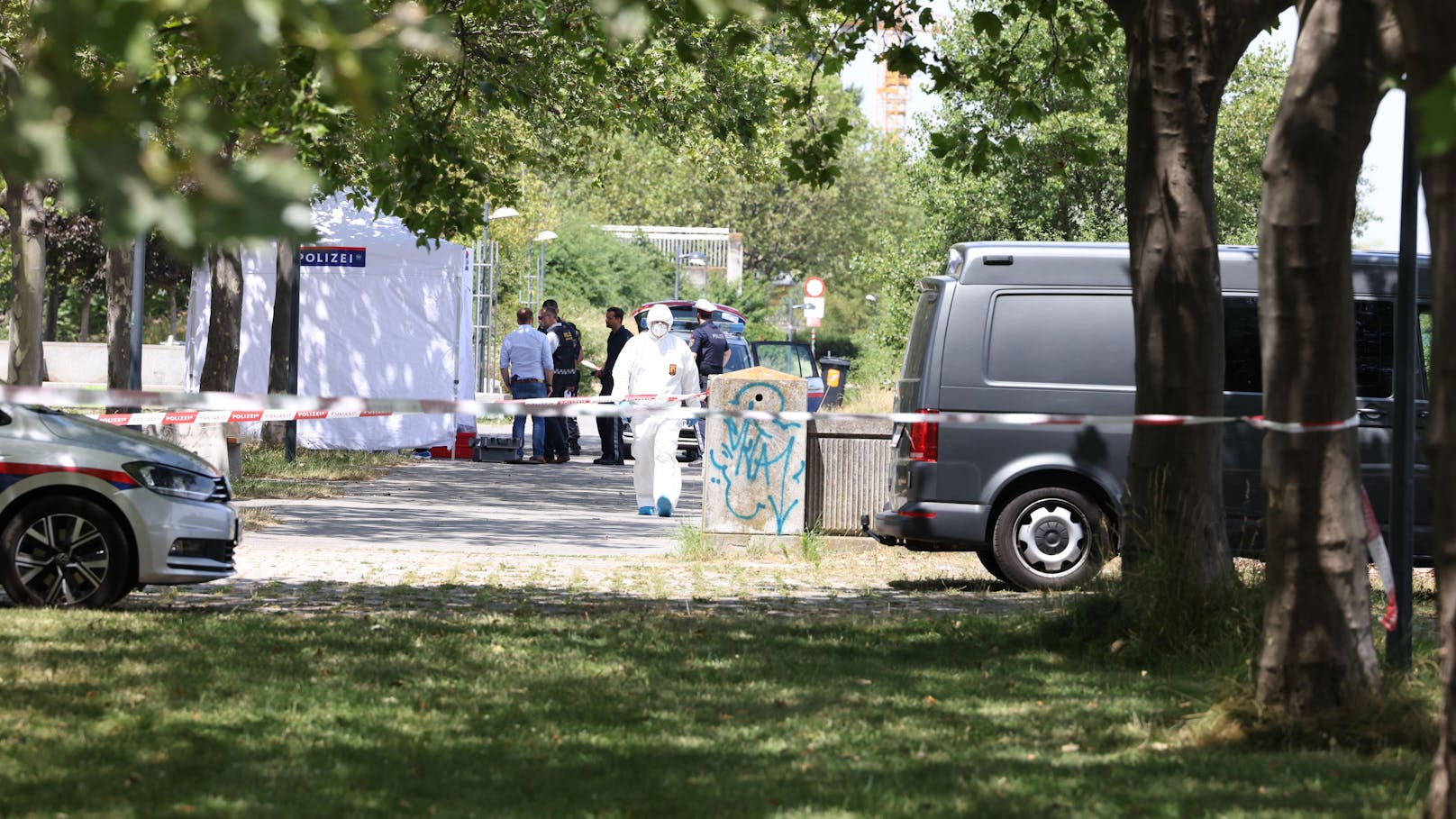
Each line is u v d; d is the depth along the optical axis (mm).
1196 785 15164
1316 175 17047
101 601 25625
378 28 6453
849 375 130375
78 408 79188
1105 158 85688
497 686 20062
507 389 67812
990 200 89500
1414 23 11180
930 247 94188
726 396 37625
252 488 49188
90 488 25562
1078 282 32438
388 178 34531
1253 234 89375
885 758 16391
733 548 37500
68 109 5930
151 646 22016
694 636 24547
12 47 36188
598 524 44125
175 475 26219
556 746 16703
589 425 100250
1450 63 11062
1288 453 17469
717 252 189375
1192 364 23812
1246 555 32219
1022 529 32094
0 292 158500
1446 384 12008
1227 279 33062
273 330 60094
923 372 32594
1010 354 32312
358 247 64062
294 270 59062
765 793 14688
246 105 24469
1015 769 15867
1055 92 83812
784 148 63375
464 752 16297
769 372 37781
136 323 41250
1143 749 17062
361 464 59750
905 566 36312
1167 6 23578
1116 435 31797
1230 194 89625
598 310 155250
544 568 34344
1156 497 23844
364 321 64250
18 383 35344
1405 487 20531
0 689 18734
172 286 153375
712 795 14625
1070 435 31953
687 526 38688
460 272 64625
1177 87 23672
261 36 6023
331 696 18953
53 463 25500
